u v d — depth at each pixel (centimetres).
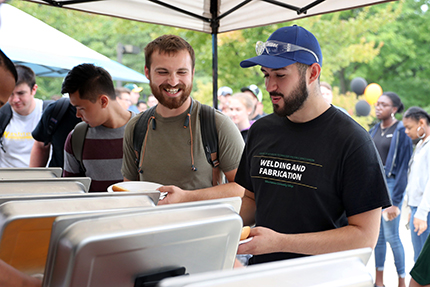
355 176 125
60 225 64
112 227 64
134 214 68
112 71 550
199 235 71
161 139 180
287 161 140
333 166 130
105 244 62
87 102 194
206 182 182
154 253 68
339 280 58
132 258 66
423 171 333
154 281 68
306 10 257
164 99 168
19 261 79
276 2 262
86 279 63
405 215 591
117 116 207
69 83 190
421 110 351
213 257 76
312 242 119
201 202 76
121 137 208
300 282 56
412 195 343
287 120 145
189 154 178
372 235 123
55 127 245
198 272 75
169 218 69
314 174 133
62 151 253
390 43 1290
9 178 110
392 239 354
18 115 321
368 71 1362
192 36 1165
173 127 179
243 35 1116
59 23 1364
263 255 140
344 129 131
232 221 75
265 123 152
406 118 353
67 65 428
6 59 116
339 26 1132
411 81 1328
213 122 177
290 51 130
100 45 1525
